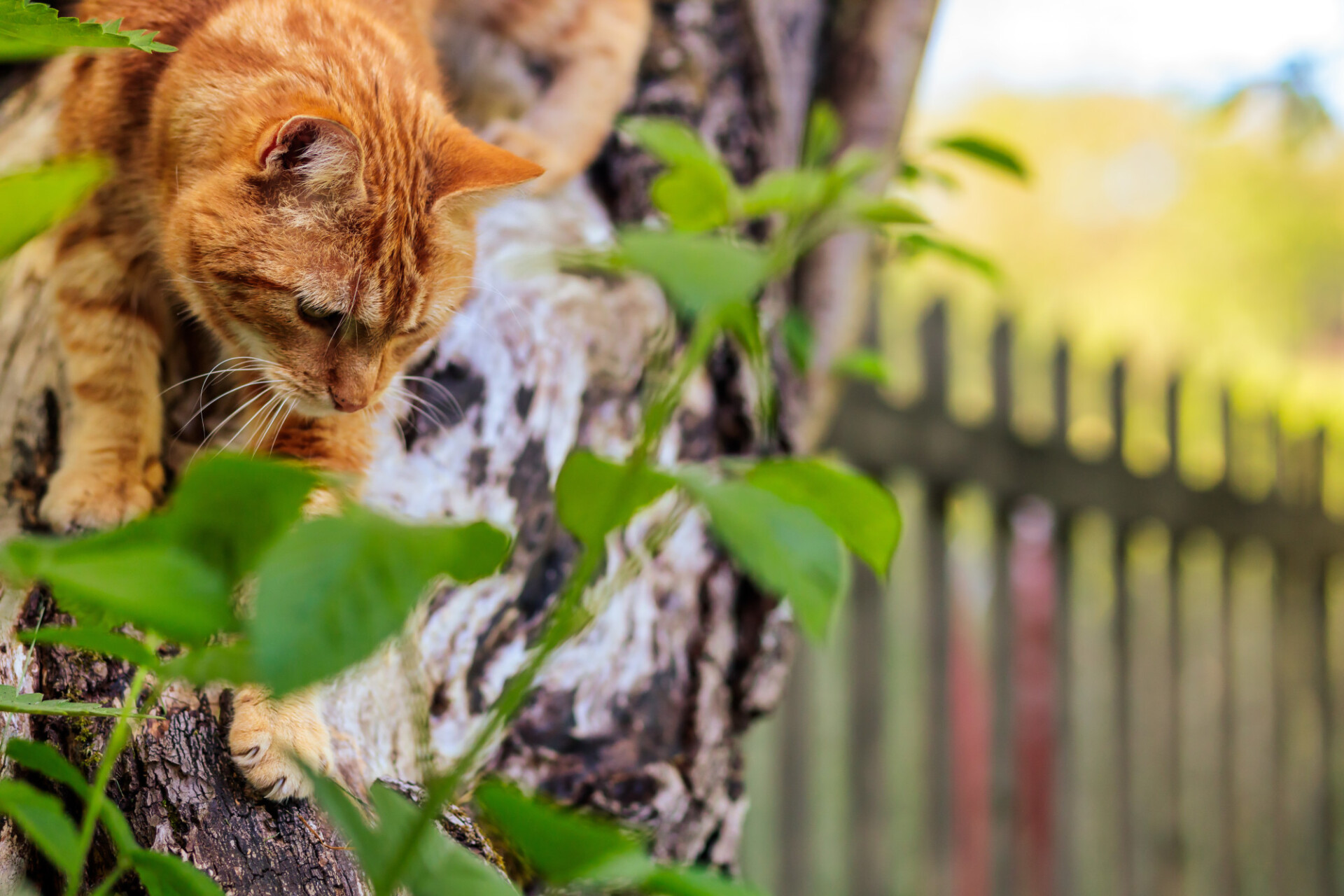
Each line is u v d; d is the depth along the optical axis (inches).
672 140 31.3
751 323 27.3
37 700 27.4
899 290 108.5
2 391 35.2
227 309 34.0
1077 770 62.6
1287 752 75.2
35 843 30.6
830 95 46.5
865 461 54.8
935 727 57.5
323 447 34.8
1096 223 210.4
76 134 35.0
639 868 22.6
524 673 23.8
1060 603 61.7
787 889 55.2
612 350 38.5
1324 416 81.4
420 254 33.9
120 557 18.0
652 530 38.9
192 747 30.8
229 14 34.5
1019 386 63.1
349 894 30.5
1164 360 76.9
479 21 41.7
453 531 18.2
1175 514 66.1
